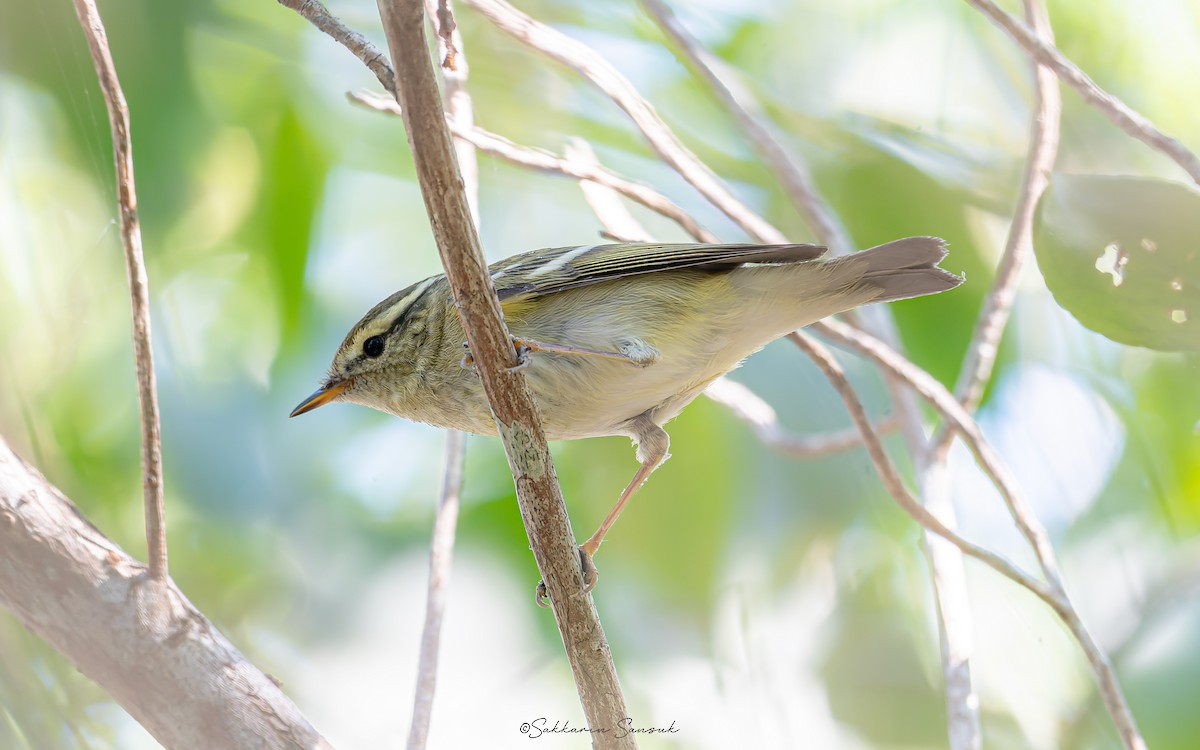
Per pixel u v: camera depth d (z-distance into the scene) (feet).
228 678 17.78
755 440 38.93
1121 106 22.82
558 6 40.24
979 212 38.86
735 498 38.63
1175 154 22.49
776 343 40.98
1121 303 25.27
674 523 38.11
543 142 39.88
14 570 17.15
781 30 41.19
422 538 39.27
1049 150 27.71
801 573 39.86
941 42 40.09
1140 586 35.19
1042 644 35.58
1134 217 25.04
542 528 19.02
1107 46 36.37
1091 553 36.50
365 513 39.42
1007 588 36.45
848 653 38.96
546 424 26.58
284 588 38.19
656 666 37.60
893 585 39.91
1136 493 36.63
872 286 26.07
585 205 41.45
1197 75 35.99
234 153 36.37
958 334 37.86
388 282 41.39
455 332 26.86
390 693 37.42
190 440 37.63
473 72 39.42
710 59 36.55
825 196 39.22
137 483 36.58
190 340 37.19
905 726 37.99
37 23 32.65
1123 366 36.96
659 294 26.02
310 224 37.11
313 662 37.55
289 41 37.06
